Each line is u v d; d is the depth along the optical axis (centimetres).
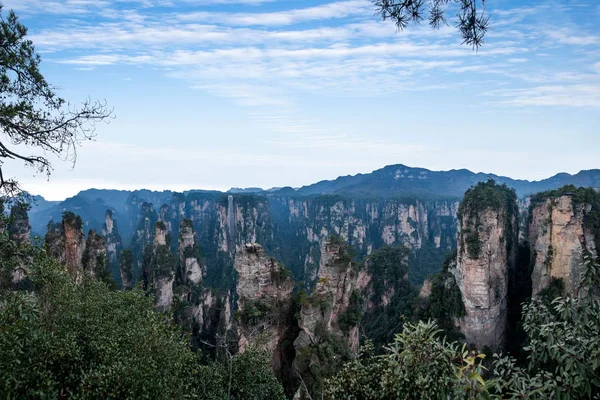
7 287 1750
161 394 1669
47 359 1545
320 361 4231
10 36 1291
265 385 2738
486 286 5912
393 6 931
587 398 978
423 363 1093
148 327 1875
